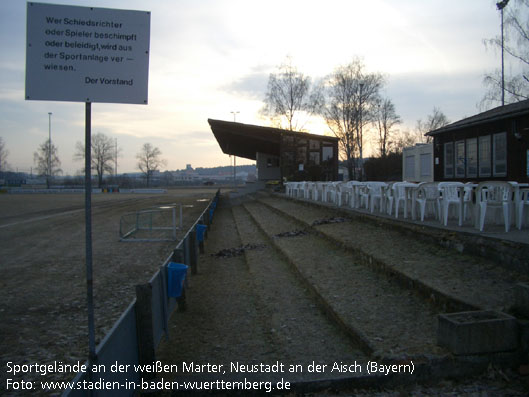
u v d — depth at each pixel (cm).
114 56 297
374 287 534
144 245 1037
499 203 607
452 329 332
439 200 748
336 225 966
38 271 753
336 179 2673
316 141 2666
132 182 8844
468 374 328
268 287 654
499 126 1302
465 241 551
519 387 310
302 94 4078
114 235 1227
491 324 329
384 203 963
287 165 2652
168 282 500
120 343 315
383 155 3678
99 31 296
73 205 2764
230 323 528
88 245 287
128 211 2164
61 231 1348
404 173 2242
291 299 585
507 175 1262
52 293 607
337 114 3325
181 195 4406
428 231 655
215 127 2670
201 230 1034
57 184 7850
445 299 416
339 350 402
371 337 383
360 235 795
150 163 8419
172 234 1220
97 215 1958
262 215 1644
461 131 1525
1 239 1169
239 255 990
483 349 328
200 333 496
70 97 293
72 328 466
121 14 298
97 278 696
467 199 727
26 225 1540
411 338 372
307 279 604
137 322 364
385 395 321
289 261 757
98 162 7806
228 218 1992
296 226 1165
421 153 2012
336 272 628
